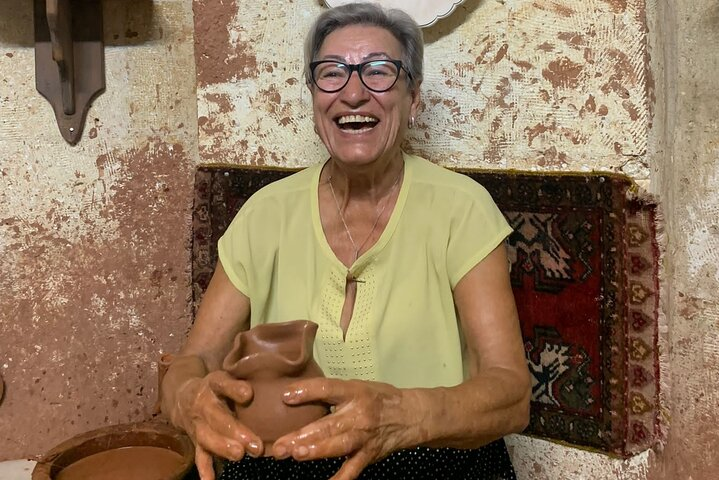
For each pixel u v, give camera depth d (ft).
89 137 5.96
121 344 6.22
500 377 3.66
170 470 5.03
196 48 5.98
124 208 6.14
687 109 4.49
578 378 4.71
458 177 4.32
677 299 4.51
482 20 4.97
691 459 4.43
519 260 4.91
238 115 5.95
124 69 6.03
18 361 5.97
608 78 4.47
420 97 4.82
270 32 5.74
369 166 4.12
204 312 4.55
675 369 4.52
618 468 4.64
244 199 5.87
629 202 4.42
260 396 2.98
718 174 4.25
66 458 5.07
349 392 2.96
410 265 4.16
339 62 4.01
